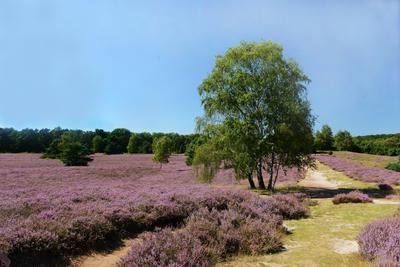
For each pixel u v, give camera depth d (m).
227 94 28.83
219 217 10.91
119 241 10.02
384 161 77.62
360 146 114.50
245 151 27.61
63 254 8.34
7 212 11.00
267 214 12.19
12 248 7.58
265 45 29.38
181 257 7.07
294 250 8.87
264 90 28.48
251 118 27.95
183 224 11.62
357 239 8.68
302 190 30.47
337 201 17.89
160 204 12.45
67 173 39.50
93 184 25.92
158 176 44.16
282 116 27.86
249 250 8.73
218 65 30.03
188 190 17.17
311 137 28.73
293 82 28.62
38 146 112.00
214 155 30.25
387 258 6.71
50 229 8.74
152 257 7.02
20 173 36.28
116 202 12.97
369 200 17.84
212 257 7.83
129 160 77.56
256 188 31.36
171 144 58.28
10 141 109.25
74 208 11.73
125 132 120.06
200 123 30.88
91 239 9.06
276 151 27.69
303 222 12.77
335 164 65.12
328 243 9.49
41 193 16.64
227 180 41.94
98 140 115.69
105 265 8.24
